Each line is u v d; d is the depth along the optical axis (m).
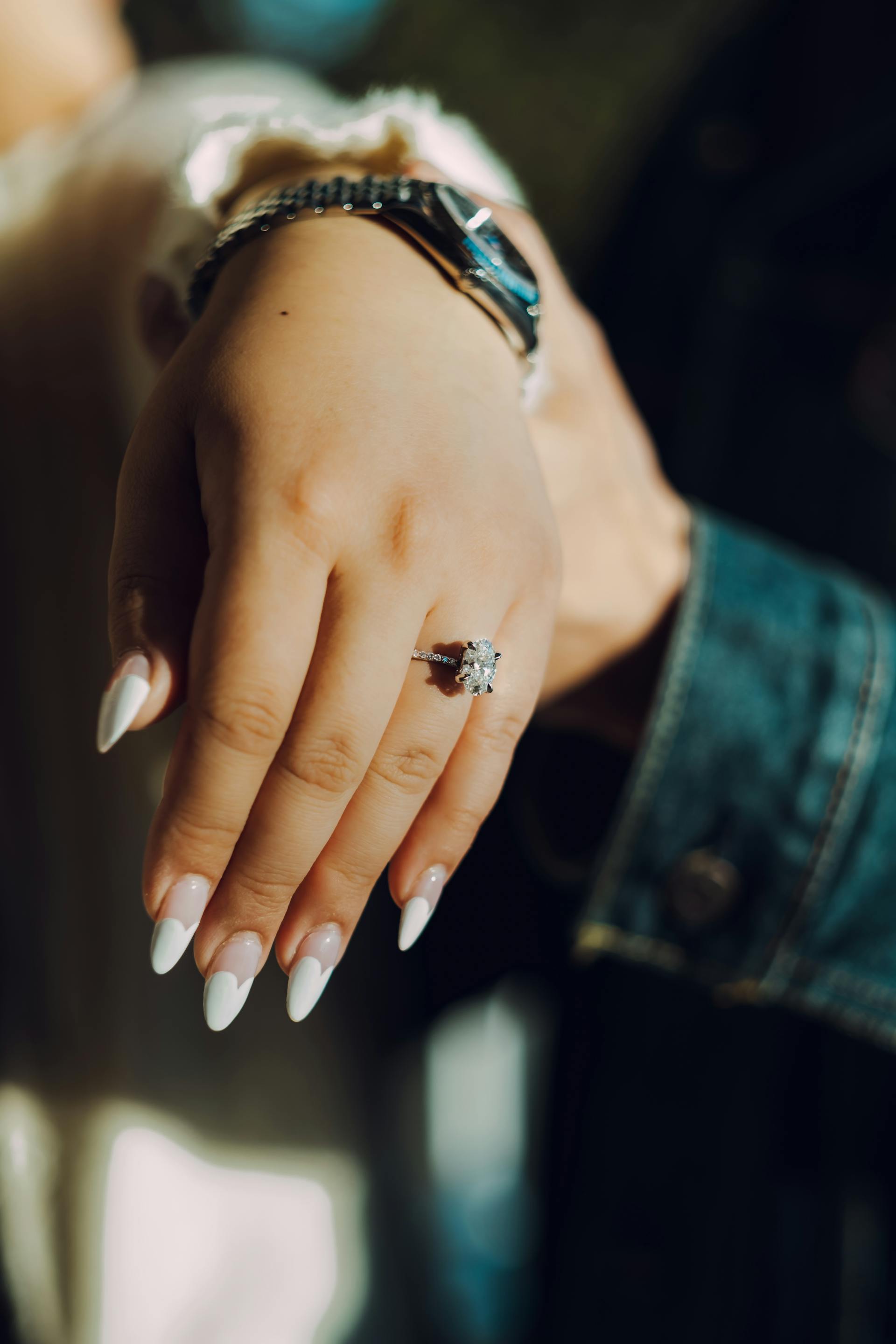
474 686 0.32
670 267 0.69
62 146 0.49
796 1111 0.61
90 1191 0.48
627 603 0.44
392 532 0.32
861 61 0.60
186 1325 0.49
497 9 2.21
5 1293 0.48
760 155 0.66
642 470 0.47
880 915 0.46
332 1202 0.55
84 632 0.49
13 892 0.50
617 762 0.51
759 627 0.45
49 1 0.51
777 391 0.64
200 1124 0.51
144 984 0.50
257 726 0.30
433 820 0.34
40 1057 0.49
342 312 0.34
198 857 0.31
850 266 0.62
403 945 0.34
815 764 0.45
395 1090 0.70
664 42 2.18
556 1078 0.70
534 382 0.38
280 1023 0.53
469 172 0.42
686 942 0.47
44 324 0.46
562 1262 0.67
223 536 0.31
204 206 0.39
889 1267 0.60
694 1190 0.61
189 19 1.17
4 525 0.48
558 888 0.64
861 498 0.63
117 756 0.49
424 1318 0.65
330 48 2.06
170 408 0.33
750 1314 0.61
